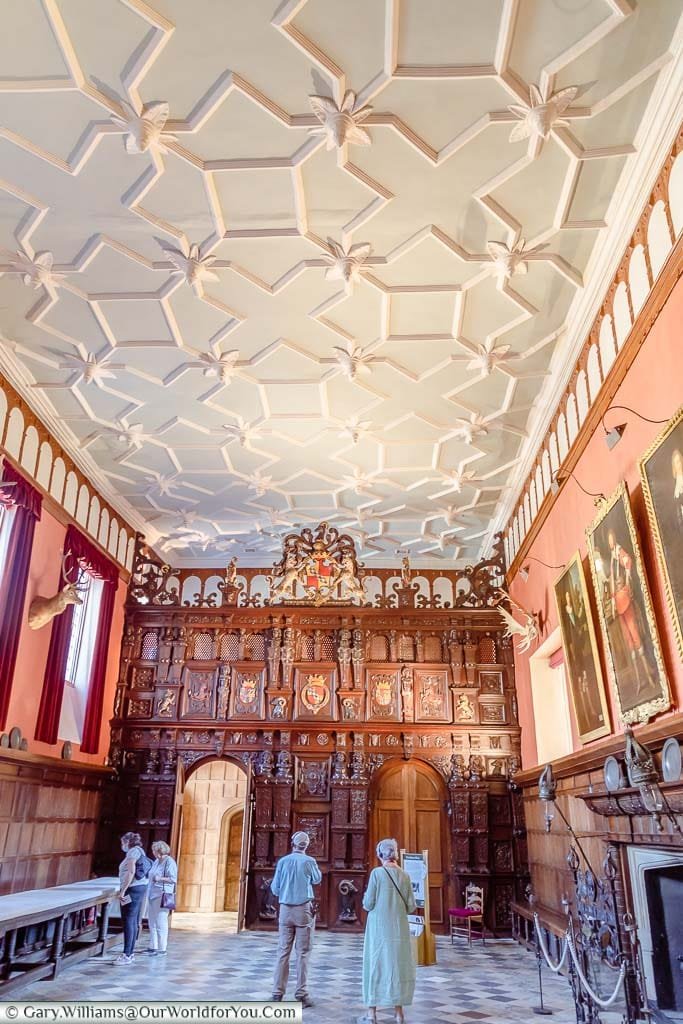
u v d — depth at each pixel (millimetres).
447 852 13828
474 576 15781
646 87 6418
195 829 17750
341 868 13500
